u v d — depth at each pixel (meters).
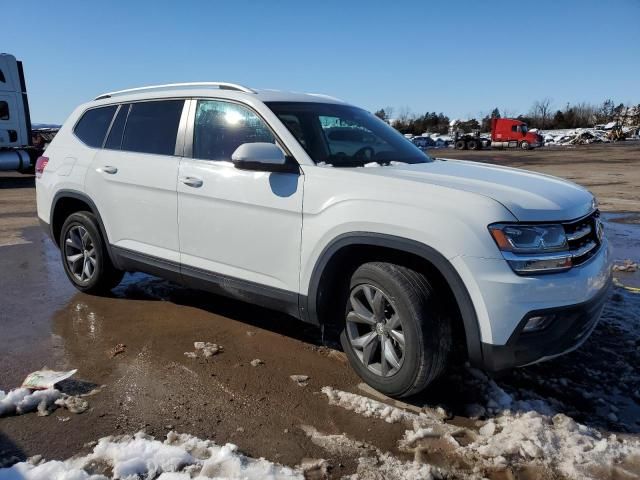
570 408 3.24
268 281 3.73
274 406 3.21
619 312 4.75
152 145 4.47
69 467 2.61
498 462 2.67
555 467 2.66
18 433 2.91
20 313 4.73
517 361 2.95
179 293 5.30
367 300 3.37
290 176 3.58
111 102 4.98
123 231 4.64
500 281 2.84
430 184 3.16
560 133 73.00
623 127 81.56
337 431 2.96
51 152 5.38
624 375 3.64
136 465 2.60
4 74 16.69
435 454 2.76
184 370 3.66
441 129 92.00
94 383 3.47
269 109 3.84
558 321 2.92
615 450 2.78
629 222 9.46
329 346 4.09
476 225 2.90
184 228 4.15
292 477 2.55
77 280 5.20
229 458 2.65
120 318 4.62
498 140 47.72
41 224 5.51
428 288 3.12
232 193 3.81
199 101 4.25
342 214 3.29
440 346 3.11
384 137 4.34
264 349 4.02
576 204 3.24
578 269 3.01
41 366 3.71
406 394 3.22
